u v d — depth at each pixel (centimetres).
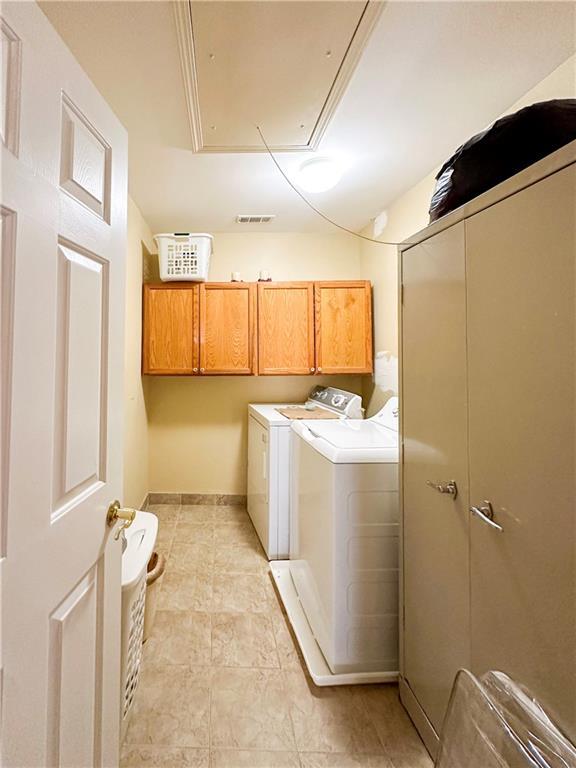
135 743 124
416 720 130
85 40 129
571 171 75
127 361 267
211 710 137
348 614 150
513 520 89
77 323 80
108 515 95
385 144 195
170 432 344
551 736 74
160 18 121
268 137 187
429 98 159
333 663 149
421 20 121
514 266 89
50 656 71
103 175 92
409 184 242
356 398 280
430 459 124
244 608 198
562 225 77
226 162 213
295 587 210
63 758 75
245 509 339
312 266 344
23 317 62
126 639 126
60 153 73
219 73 142
